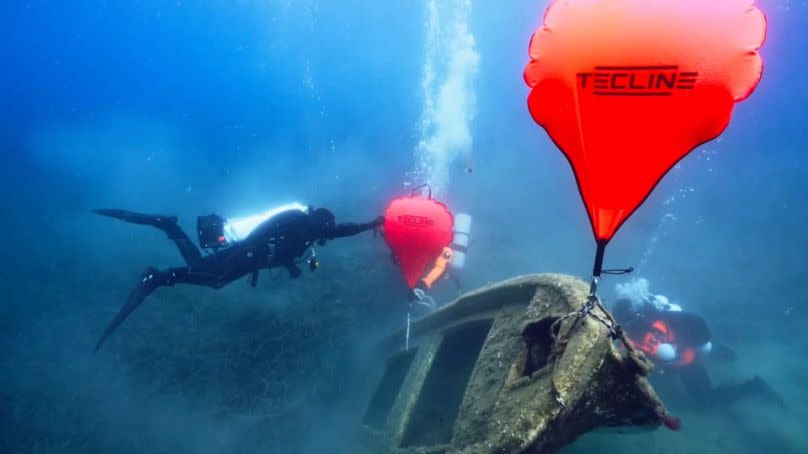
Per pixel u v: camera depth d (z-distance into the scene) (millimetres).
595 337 1844
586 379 1784
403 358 4578
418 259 3588
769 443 4262
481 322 3418
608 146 1075
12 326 6250
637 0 994
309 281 7059
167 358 5527
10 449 4410
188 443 4703
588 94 1060
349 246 8234
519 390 2111
